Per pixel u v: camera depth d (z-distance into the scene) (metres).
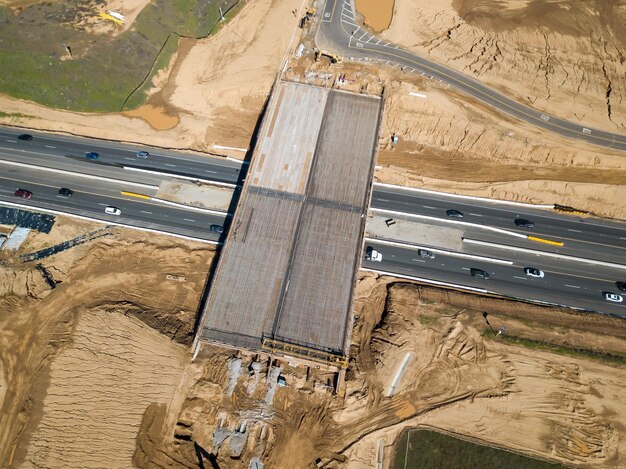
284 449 52.53
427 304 61.03
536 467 52.62
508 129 72.00
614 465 52.00
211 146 76.06
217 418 54.09
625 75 76.50
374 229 68.81
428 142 75.50
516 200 71.69
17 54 75.69
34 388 53.44
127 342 56.66
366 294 63.34
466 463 52.97
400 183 73.00
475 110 73.19
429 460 53.19
